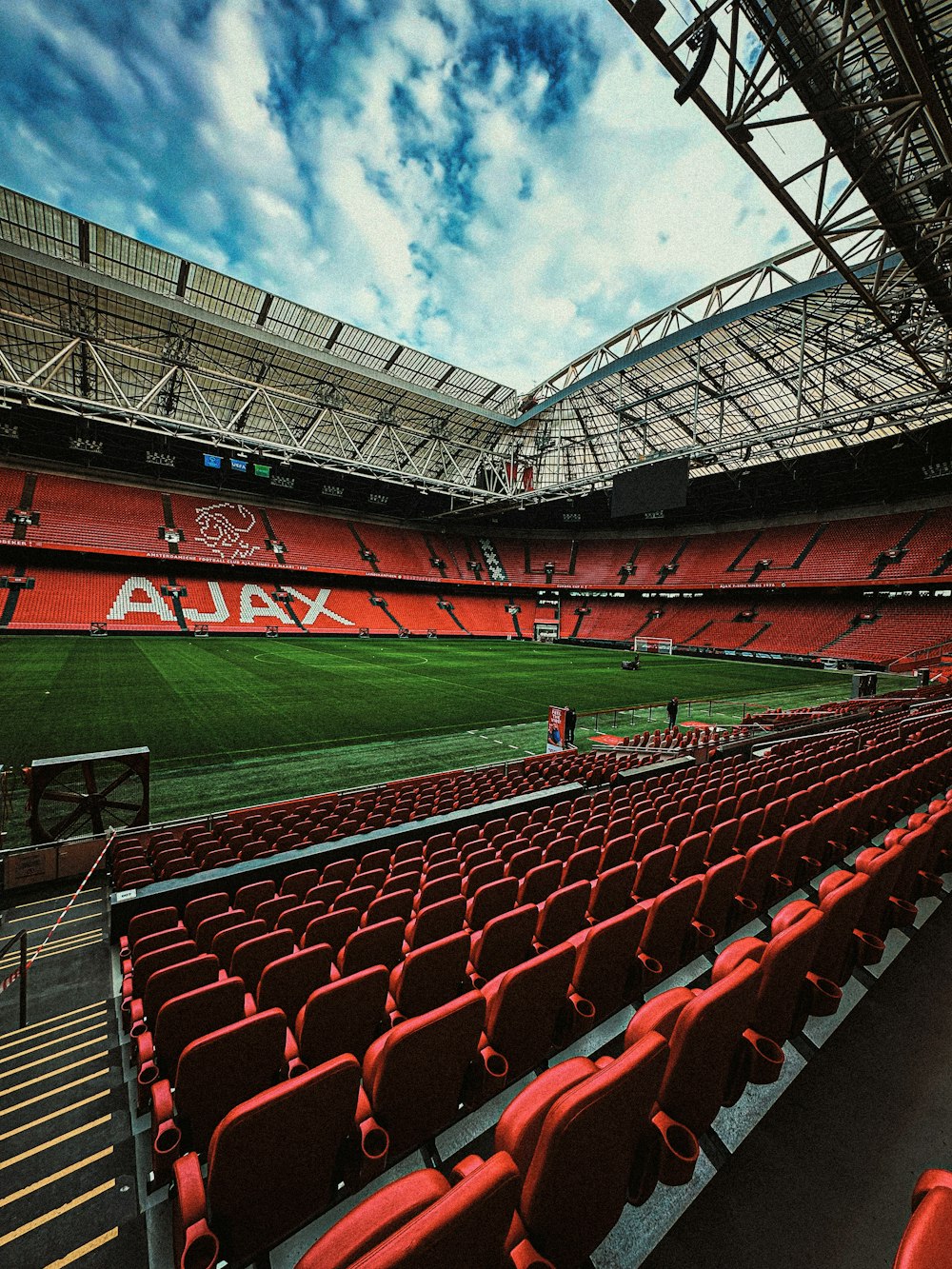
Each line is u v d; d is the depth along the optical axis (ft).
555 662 115.75
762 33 26.73
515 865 16.38
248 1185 5.34
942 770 22.91
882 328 72.38
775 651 130.72
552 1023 8.36
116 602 119.55
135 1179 8.30
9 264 77.51
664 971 10.75
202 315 87.92
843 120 30.66
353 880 17.46
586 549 199.82
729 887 11.85
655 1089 5.11
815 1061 7.22
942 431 102.94
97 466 136.36
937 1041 7.64
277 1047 7.60
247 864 19.43
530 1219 4.47
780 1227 5.11
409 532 189.47
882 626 122.42
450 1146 7.01
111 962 15.93
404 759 45.19
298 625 137.90
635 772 31.45
